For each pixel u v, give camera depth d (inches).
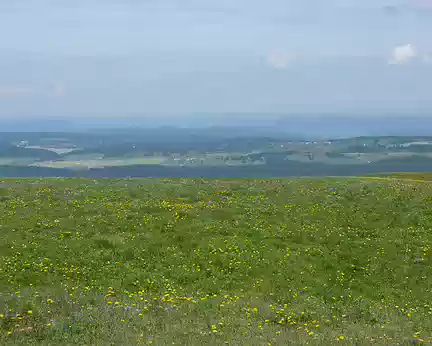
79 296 714.8
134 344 497.7
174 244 1059.3
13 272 840.3
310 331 608.4
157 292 815.1
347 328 635.5
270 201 1417.3
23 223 1115.9
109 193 1473.9
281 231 1156.5
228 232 1146.7
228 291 845.2
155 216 1236.5
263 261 983.6
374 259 1013.8
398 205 1353.3
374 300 847.1
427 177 1935.3
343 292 867.4
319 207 1344.7
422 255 1031.6
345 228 1188.5
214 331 564.4
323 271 959.0
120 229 1132.5
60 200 1354.6
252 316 673.6
